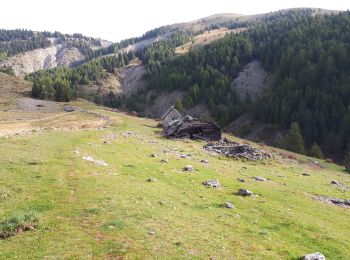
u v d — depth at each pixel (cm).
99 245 1802
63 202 2416
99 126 8988
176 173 3988
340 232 2605
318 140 16825
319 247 2216
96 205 2370
